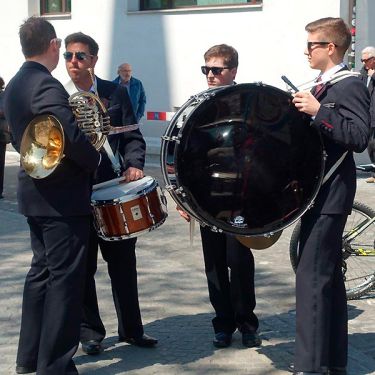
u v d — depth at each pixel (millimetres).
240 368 5508
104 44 16719
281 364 5578
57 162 4789
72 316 5055
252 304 5859
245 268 5758
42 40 5035
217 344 5852
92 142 5312
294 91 5027
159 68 15953
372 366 5566
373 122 11453
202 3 15461
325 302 5039
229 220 4918
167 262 8352
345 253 7203
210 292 5906
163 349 5844
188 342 5984
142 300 7031
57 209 4957
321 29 5059
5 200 11922
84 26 17016
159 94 15984
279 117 4895
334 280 5211
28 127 4934
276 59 14375
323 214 5012
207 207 4879
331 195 4992
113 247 5746
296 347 5059
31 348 5324
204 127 4816
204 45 15305
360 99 4906
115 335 6125
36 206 4992
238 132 4859
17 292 7254
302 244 5090
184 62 15617
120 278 5777
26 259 8438
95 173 5680
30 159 4934
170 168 4855
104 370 5449
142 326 5910
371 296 7289
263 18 14461
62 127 4809
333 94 4953
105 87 5777
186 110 4906
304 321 5020
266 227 4969
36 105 4859
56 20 17562
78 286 5066
